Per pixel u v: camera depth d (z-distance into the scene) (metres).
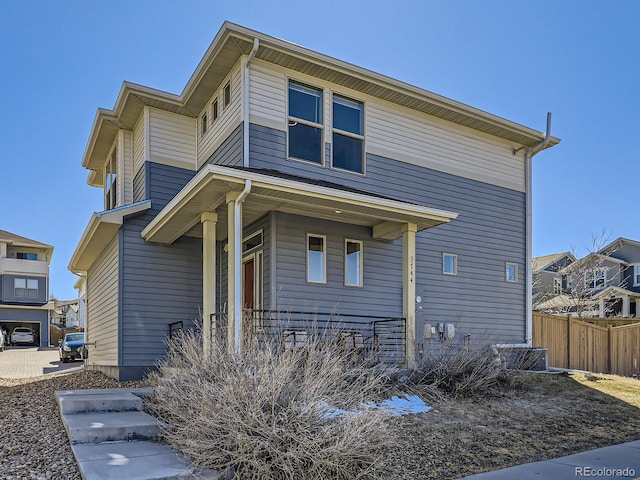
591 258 24.30
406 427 6.13
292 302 8.77
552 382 9.80
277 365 4.93
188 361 5.90
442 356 8.38
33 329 32.19
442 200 11.12
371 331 9.66
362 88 10.02
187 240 10.27
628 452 5.80
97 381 9.43
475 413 7.05
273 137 8.92
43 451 4.78
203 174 6.70
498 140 12.37
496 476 4.79
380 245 10.13
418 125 10.97
